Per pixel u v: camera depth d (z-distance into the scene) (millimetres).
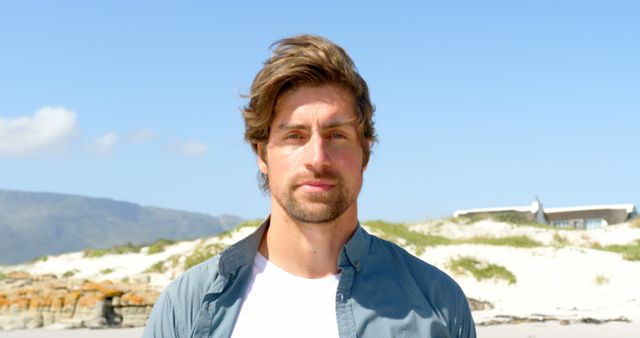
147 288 17391
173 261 24641
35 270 27953
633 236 29688
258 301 2311
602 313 18203
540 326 15219
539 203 59656
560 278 22266
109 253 29156
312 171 2232
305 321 2268
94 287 16438
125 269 25984
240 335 2266
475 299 20328
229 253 2338
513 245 25391
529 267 22891
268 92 2268
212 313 2297
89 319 15500
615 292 21344
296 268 2334
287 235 2330
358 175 2330
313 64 2236
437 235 29656
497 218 33969
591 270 22703
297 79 2256
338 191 2262
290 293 2311
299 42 2303
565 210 60594
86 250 30359
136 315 16109
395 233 25594
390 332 2242
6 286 18359
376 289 2311
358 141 2318
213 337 2277
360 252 2334
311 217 2258
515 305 20078
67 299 15695
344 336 2225
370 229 25484
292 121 2258
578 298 20891
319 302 2295
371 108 2391
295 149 2271
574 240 29359
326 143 2264
